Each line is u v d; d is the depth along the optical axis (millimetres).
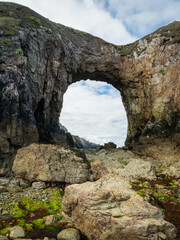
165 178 12617
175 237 4781
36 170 9039
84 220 5383
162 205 7621
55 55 20531
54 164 9289
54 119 21250
